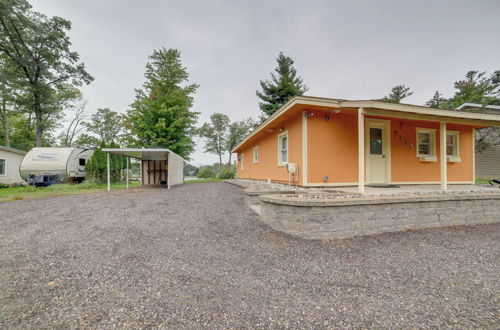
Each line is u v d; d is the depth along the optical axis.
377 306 1.62
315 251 2.74
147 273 2.13
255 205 5.00
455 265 2.35
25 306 1.58
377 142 6.43
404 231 3.57
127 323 1.41
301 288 1.88
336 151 6.01
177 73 19.12
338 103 5.14
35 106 17.39
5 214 4.62
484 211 4.16
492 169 11.60
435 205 3.85
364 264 2.38
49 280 1.98
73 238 3.13
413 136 6.83
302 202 3.19
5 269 2.19
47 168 12.80
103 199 6.62
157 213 4.62
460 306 1.62
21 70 16.62
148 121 17.42
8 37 15.23
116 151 9.34
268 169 9.00
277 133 7.88
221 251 2.71
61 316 1.47
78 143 28.08
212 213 4.58
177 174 13.10
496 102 16.23
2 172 13.69
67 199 6.68
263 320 1.46
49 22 15.95
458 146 7.58
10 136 21.66
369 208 3.43
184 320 1.44
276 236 3.24
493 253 2.69
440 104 20.86
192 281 1.98
